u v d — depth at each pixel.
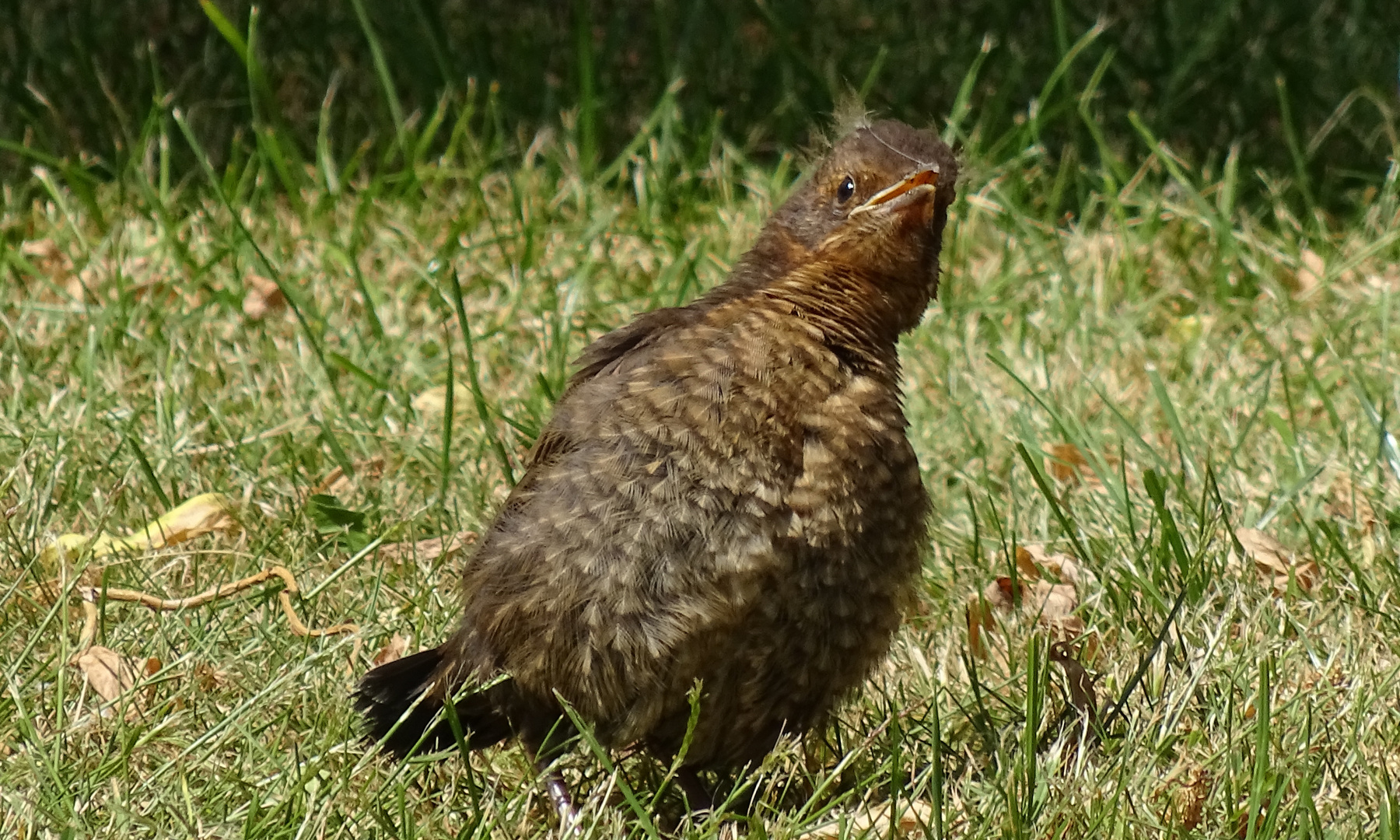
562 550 6.82
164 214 13.09
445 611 8.53
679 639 6.76
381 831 6.62
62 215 13.89
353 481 10.12
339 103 16.17
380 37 16.73
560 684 6.92
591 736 6.73
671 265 12.93
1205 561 8.84
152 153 15.42
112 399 10.89
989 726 7.64
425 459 10.45
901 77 16.52
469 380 11.54
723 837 6.97
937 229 7.58
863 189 7.25
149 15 17.08
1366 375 11.77
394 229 13.49
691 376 6.84
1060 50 15.12
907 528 7.12
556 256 13.20
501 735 7.40
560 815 6.98
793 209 7.46
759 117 16.08
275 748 7.14
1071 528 9.04
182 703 7.65
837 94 15.91
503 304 12.80
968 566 9.42
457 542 9.41
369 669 7.91
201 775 7.13
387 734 6.90
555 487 6.92
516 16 17.48
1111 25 17.06
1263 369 11.84
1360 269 13.64
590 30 15.98
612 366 7.21
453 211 14.23
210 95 16.12
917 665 8.23
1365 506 9.96
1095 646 8.41
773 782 7.15
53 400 10.64
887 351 7.29
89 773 6.92
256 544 9.23
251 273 13.02
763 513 6.75
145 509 9.65
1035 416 11.23
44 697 7.65
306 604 8.48
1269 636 8.15
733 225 13.75
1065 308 12.72
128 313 11.96
